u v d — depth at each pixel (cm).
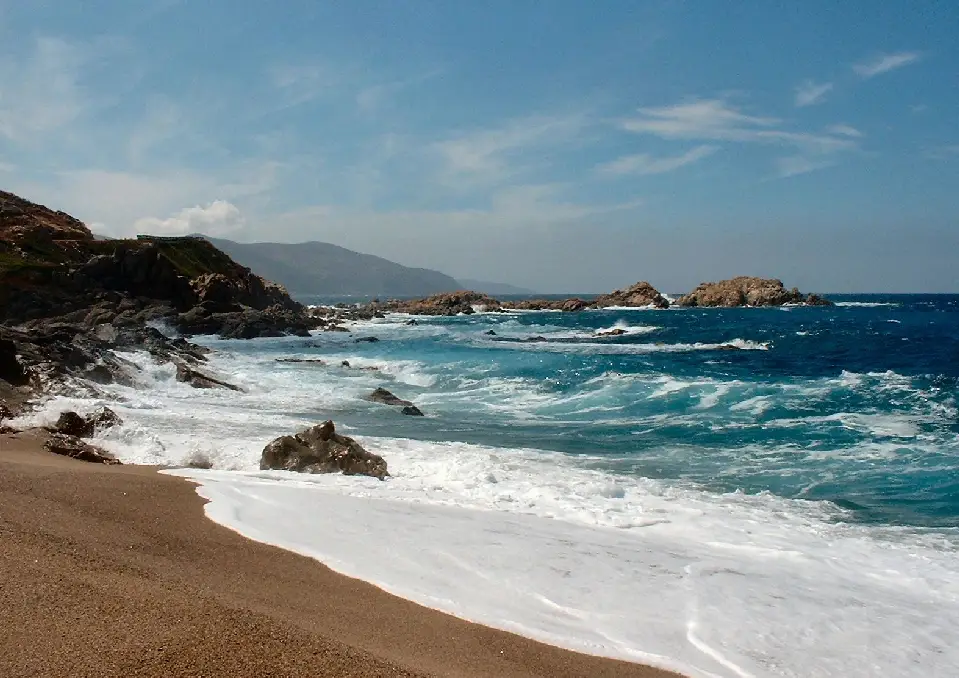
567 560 761
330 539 775
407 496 1020
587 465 1365
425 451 1411
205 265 7575
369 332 6275
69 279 5175
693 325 7144
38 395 1688
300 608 560
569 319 8856
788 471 1332
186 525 769
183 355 2833
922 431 1633
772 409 1930
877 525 1015
